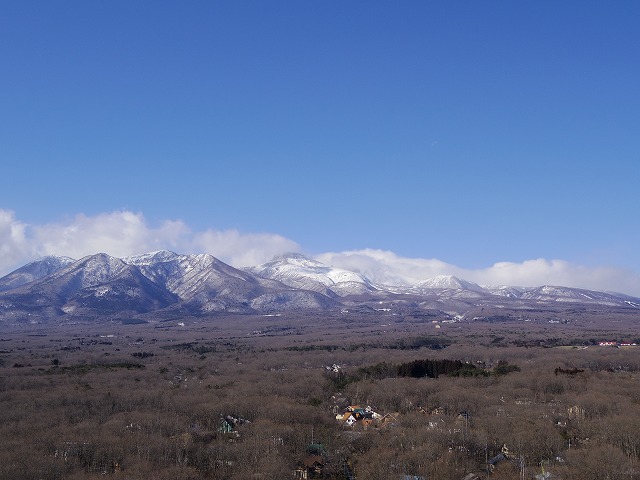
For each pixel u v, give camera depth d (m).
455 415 160.75
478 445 131.75
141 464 118.19
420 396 181.88
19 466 112.12
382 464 121.00
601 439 132.62
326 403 180.12
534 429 137.50
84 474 113.69
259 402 167.88
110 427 140.75
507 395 183.00
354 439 138.12
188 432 140.88
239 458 124.56
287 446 132.62
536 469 120.06
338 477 120.88
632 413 151.62
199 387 196.12
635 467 117.19
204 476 117.00
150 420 149.25
